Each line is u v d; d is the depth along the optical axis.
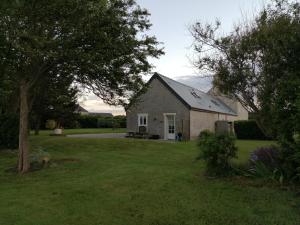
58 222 5.91
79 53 10.12
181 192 7.79
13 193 8.10
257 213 6.19
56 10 9.77
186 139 28.42
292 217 5.93
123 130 46.25
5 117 17.86
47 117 32.84
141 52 12.47
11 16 9.55
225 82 10.73
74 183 9.00
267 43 9.27
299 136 7.69
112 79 12.57
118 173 10.30
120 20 10.90
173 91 29.47
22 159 11.42
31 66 11.19
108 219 6.04
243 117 48.44
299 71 8.25
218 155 9.41
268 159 9.18
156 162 12.96
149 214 6.26
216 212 6.28
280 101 7.98
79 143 20.23
